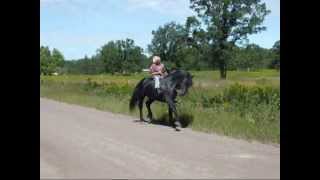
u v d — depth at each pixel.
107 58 131.25
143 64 132.00
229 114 20.88
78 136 15.69
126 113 23.95
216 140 15.58
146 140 15.23
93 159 12.00
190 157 12.62
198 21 94.31
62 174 10.37
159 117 21.34
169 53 99.56
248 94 25.75
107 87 41.25
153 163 11.70
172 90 18.80
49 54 142.62
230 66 92.00
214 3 92.56
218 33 91.56
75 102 31.33
